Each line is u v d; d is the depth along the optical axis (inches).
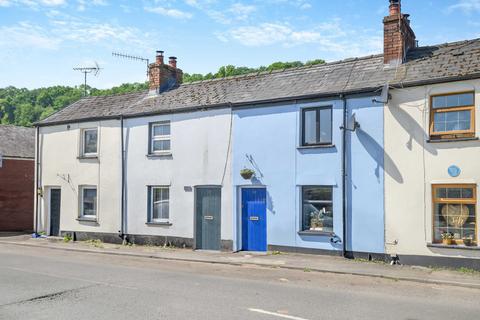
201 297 375.2
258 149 656.4
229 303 354.3
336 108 598.2
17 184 1064.8
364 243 569.9
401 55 595.8
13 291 398.3
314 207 615.8
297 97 621.3
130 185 788.0
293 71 707.4
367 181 571.8
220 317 313.9
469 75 508.1
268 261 565.9
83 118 848.9
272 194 641.6
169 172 744.3
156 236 752.3
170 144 750.5
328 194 604.1
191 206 716.7
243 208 673.6
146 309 335.6
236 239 667.4
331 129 605.9
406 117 550.6
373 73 606.9
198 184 711.1
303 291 402.9
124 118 804.0
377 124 569.0
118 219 797.2
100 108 872.9
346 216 584.1
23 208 1072.8
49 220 909.8
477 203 501.7
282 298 373.4
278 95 647.1
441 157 525.3
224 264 571.8
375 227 563.2
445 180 520.7
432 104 539.8
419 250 532.7
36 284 429.7
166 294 386.0
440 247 518.0
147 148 772.0
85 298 371.6
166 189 758.5
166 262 592.7
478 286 426.9
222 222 681.6
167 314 321.4
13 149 1079.6
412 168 543.2
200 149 713.0
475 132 509.0
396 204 551.2
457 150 516.4
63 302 358.3
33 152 1114.7
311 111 625.0
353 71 634.8
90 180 838.5
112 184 810.2
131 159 789.9
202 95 752.3
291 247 622.5
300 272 509.0
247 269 531.5
